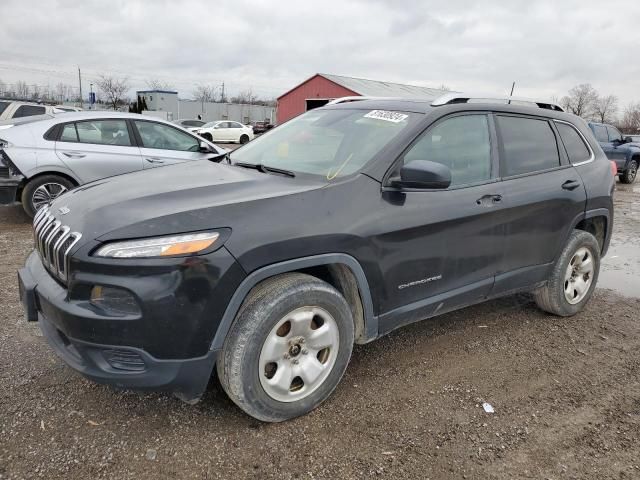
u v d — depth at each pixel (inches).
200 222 93.3
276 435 102.7
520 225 143.4
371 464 95.7
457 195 128.0
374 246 111.1
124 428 102.5
